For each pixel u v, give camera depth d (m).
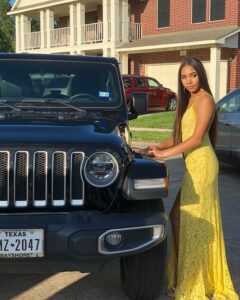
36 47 30.52
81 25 27.17
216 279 3.88
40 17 30.66
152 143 13.41
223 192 7.57
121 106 4.66
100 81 4.75
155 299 3.85
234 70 22.70
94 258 3.24
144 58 26.44
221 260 3.89
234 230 5.66
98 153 3.29
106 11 25.80
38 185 3.27
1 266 3.22
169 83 25.36
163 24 25.67
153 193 3.33
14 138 3.27
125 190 3.32
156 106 22.11
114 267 4.58
